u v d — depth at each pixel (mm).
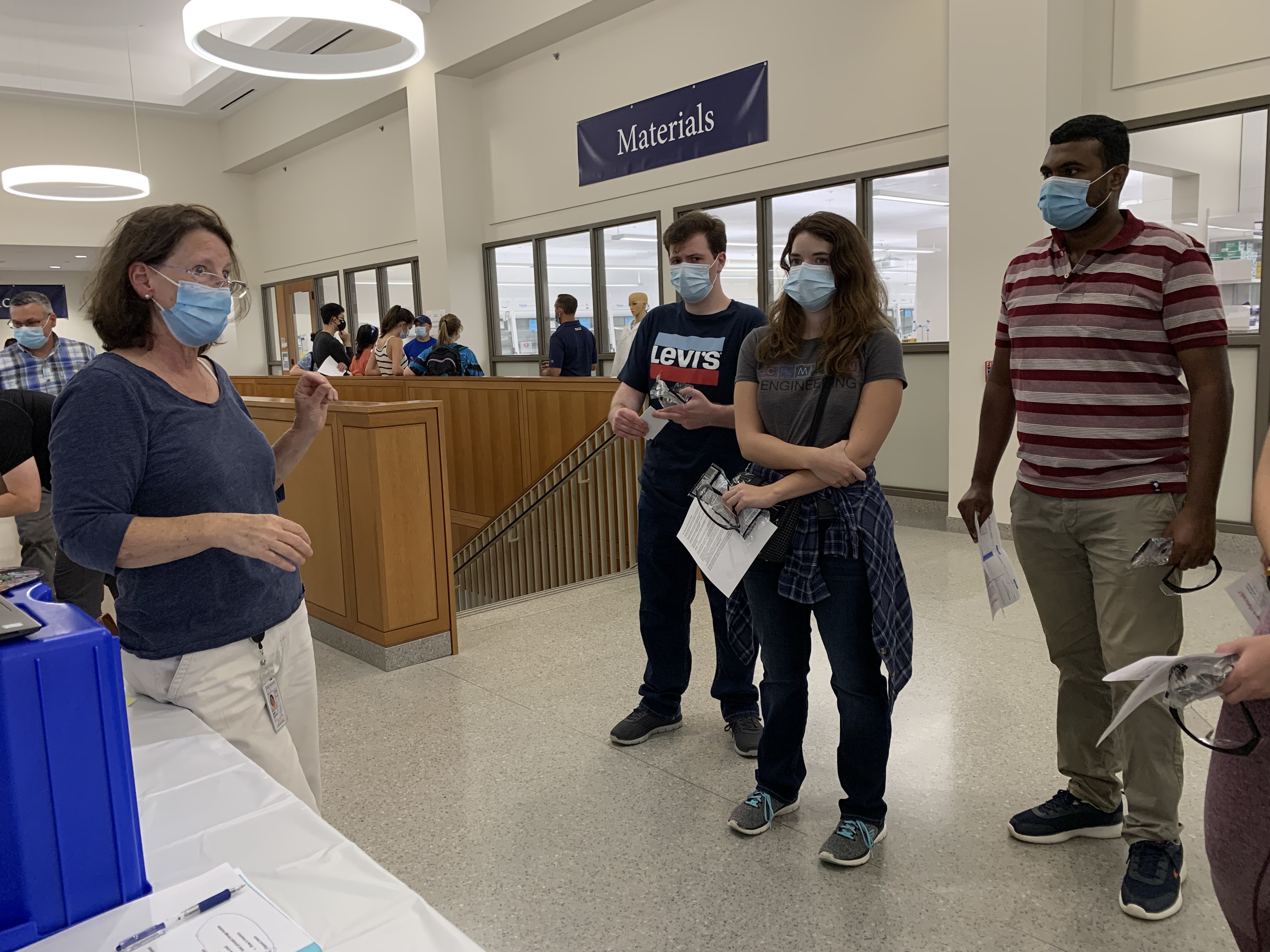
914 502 6582
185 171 14055
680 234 2631
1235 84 4734
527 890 2115
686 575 2846
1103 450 1925
